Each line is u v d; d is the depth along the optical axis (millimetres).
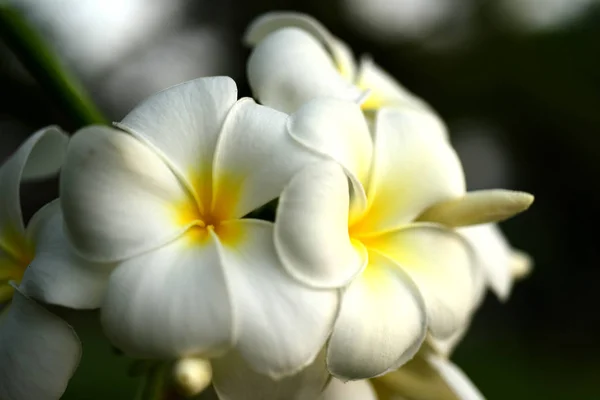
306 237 354
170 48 1218
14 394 365
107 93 1119
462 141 1610
